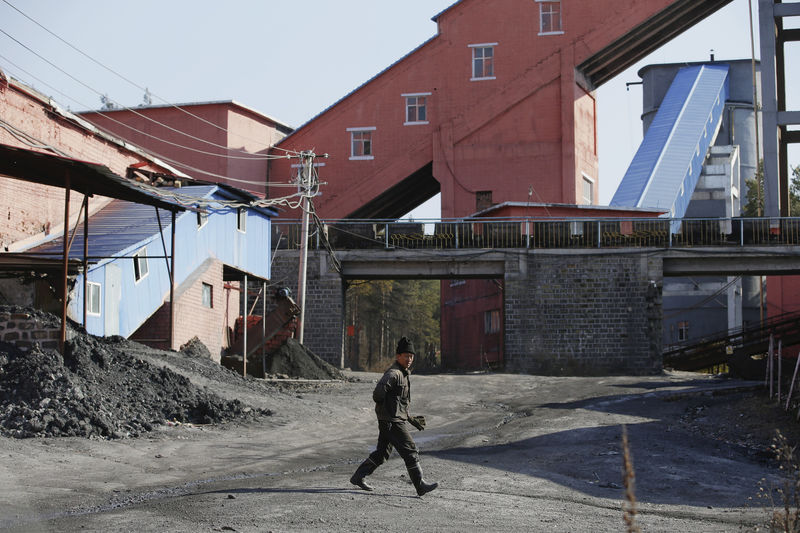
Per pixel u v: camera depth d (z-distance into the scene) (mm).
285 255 46594
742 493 12164
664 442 17094
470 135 55438
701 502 11500
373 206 58812
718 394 25312
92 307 24703
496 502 10383
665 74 79500
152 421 16969
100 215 31656
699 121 67688
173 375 19672
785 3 49656
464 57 55875
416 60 56625
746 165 77688
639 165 63531
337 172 57469
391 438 10266
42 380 16000
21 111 27828
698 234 45000
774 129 48625
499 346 53438
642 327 43750
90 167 18734
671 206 57375
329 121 57938
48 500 9641
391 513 9102
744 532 8898
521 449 16391
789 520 7602
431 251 45719
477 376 36469
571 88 54281
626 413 22188
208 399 19469
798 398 19562
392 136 56781
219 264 33062
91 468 12352
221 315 33469
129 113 59500
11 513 5297
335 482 11305
